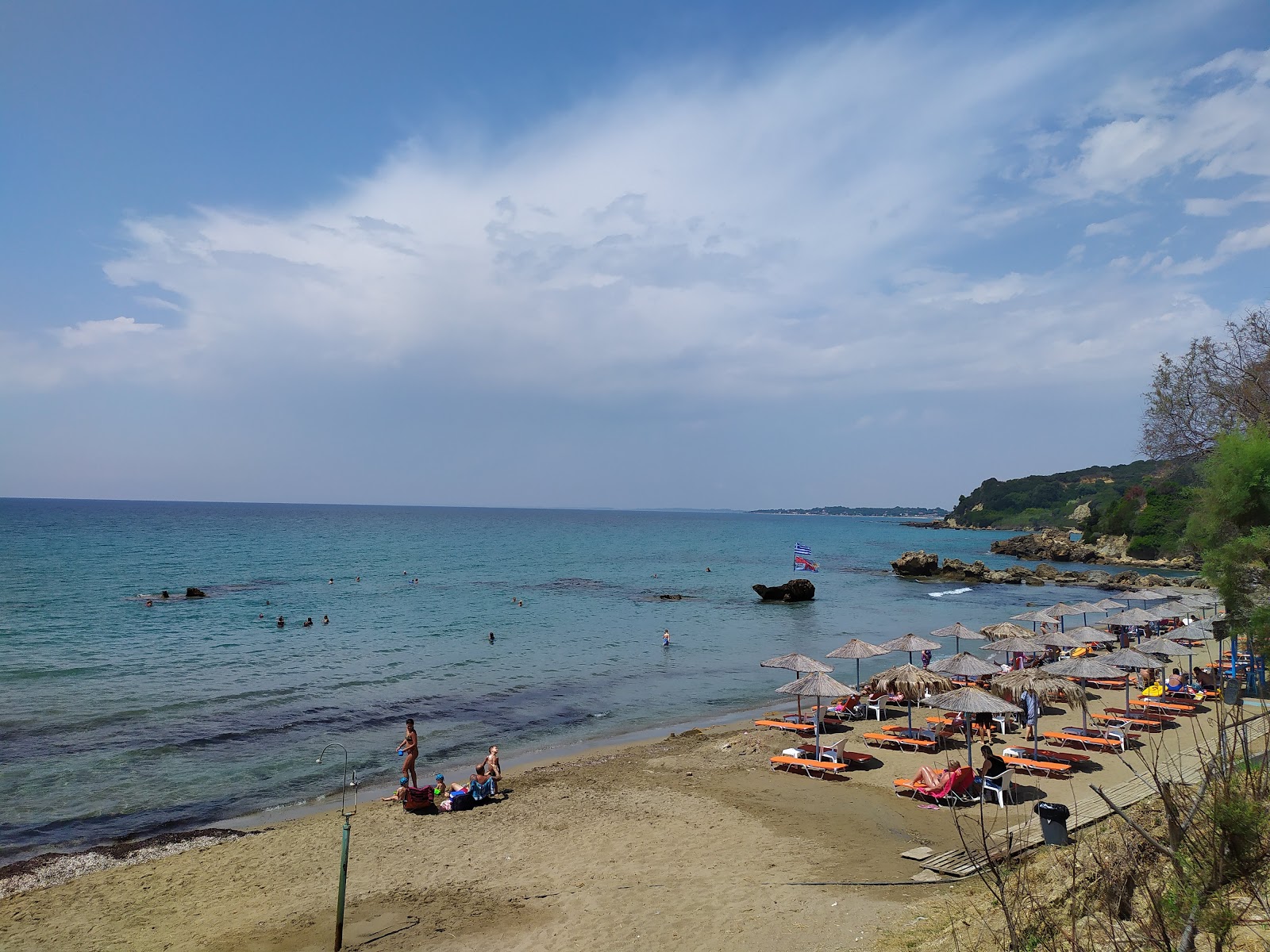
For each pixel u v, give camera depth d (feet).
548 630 145.48
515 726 81.10
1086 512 641.81
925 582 258.98
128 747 68.44
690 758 67.51
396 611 164.96
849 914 35.29
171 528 456.04
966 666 67.82
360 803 56.80
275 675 99.91
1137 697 85.40
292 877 43.45
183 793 58.54
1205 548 44.96
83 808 55.21
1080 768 59.36
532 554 352.90
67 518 563.89
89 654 110.22
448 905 39.47
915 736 69.56
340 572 243.40
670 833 49.16
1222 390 83.87
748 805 54.24
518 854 46.37
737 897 38.65
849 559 366.63
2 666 100.68
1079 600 210.18
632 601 193.06
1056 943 20.89
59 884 43.19
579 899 39.65
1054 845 33.22
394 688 95.20
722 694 98.89
